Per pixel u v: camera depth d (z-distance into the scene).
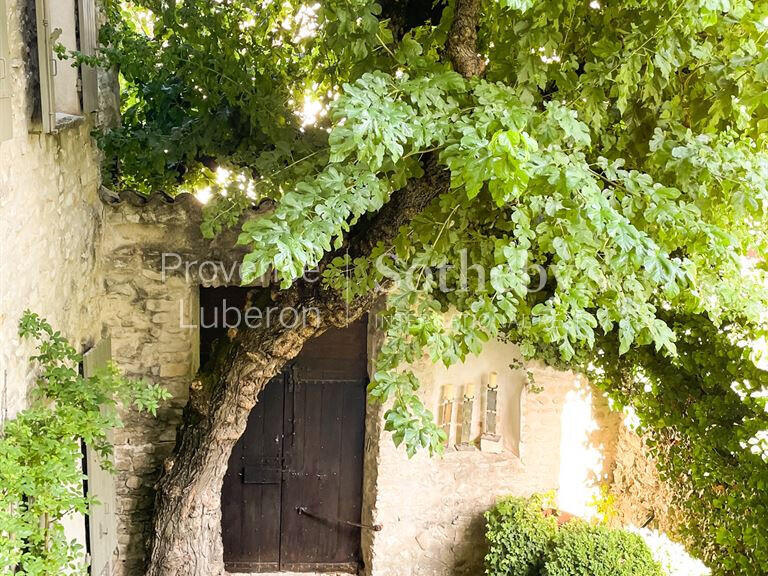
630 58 3.12
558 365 5.61
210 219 4.26
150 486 5.59
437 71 3.20
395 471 5.71
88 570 4.75
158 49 4.84
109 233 5.20
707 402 4.50
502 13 3.32
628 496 5.77
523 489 5.90
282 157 4.43
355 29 3.26
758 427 4.16
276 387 5.81
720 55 3.43
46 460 3.26
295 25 4.73
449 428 5.79
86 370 4.57
